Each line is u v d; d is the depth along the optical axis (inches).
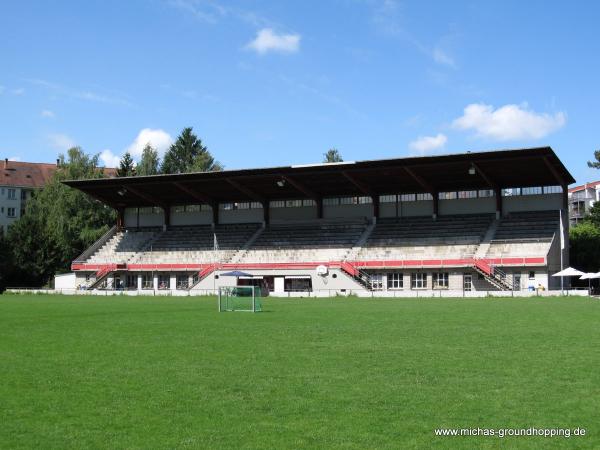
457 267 2935.5
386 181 3277.6
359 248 3314.5
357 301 2410.2
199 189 3602.4
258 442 433.1
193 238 3794.3
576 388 597.9
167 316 1565.0
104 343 960.9
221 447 422.6
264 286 3193.9
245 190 3508.9
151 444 430.0
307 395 572.4
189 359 784.9
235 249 3590.1
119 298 2842.0
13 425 477.4
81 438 444.5
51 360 780.0
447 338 1006.4
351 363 748.0
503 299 2443.4
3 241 3900.1
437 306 1967.3
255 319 1448.1
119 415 505.0
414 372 685.3
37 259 3909.9
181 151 5974.4
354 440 437.1
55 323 1347.2
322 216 3636.8
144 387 609.3
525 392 581.6
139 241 3914.9
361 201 3575.3
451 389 595.8
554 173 2957.7
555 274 2778.1
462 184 3307.1
